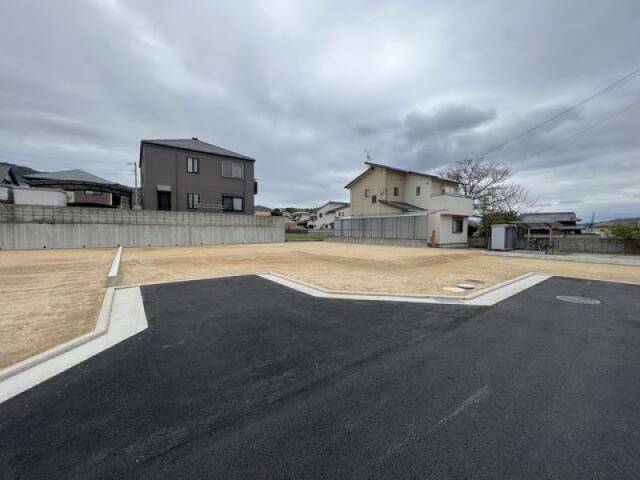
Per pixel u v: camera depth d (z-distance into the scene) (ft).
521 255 44.68
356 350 10.05
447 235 63.05
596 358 9.48
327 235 85.71
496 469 5.05
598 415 6.55
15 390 7.63
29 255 35.58
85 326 11.96
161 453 5.46
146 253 39.75
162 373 8.54
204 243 56.70
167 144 61.62
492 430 6.06
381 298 17.13
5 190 48.26
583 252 51.26
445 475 4.92
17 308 14.35
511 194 79.51
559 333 11.71
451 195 63.21
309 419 6.44
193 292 18.45
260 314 14.03
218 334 11.53
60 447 5.62
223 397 7.32
